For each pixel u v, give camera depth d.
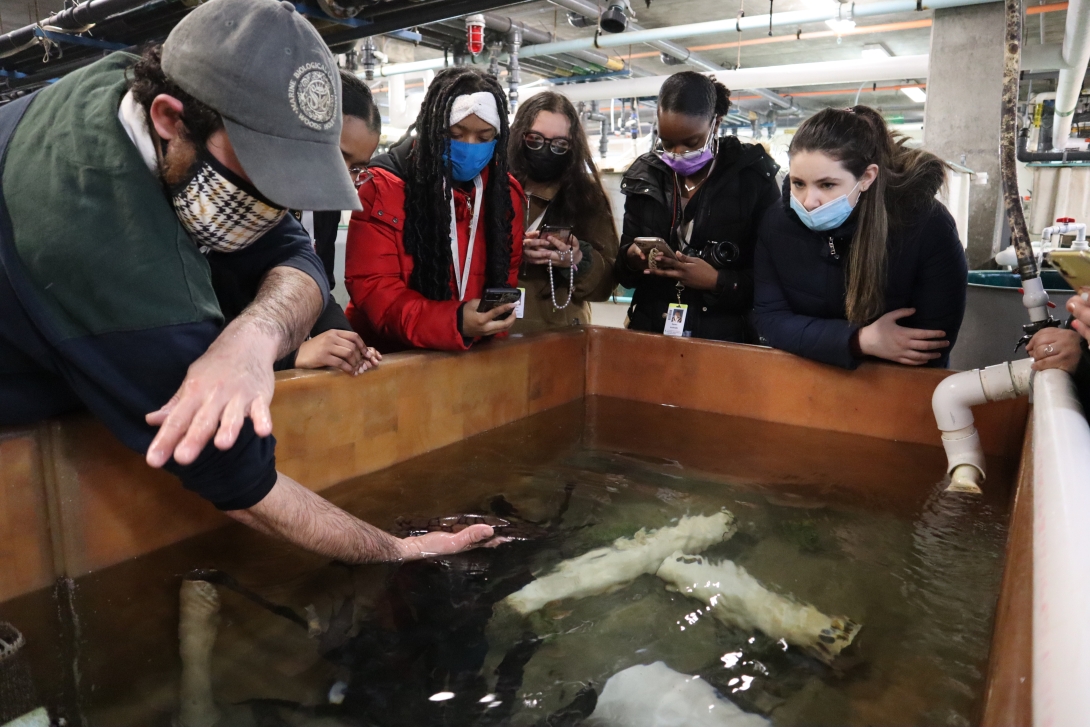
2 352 0.85
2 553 0.90
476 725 0.71
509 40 4.95
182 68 0.77
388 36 4.44
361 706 0.73
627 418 1.76
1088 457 0.69
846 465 1.44
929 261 1.59
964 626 0.88
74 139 0.80
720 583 0.98
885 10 4.46
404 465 1.42
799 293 1.71
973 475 1.34
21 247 0.78
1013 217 1.31
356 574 0.99
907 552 1.08
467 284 1.74
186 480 0.87
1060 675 0.37
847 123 1.48
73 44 3.49
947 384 1.39
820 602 0.94
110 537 1.00
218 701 0.74
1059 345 1.19
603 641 0.85
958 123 4.62
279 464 1.20
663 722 0.72
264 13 0.79
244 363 0.84
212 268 1.07
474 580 0.98
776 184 2.10
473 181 1.71
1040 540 0.55
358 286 1.63
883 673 0.80
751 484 1.34
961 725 0.71
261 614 0.90
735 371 1.76
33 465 0.92
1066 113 5.73
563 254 1.91
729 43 6.27
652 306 2.19
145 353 0.81
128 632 0.85
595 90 6.11
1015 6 1.22
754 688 0.77
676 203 2.13
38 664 0.79
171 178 0.82
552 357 1.81
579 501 1.26
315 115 0.82
